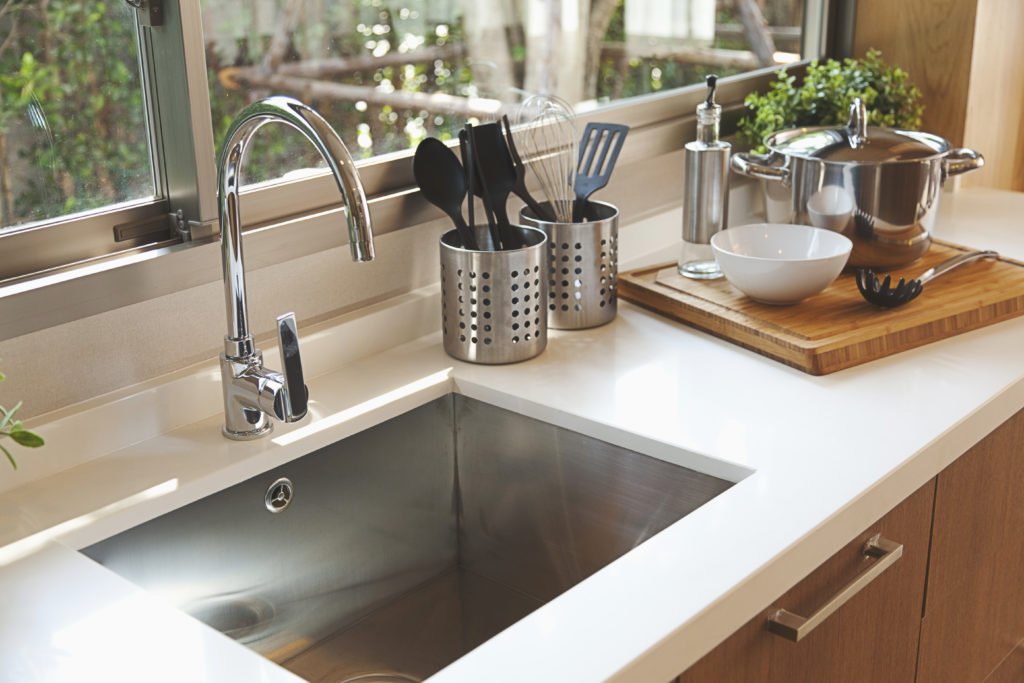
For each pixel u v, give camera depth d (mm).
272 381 1126
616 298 1527
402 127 1559
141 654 821
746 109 2061
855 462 1104
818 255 1535
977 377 1320
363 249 989
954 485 1245
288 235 1300
